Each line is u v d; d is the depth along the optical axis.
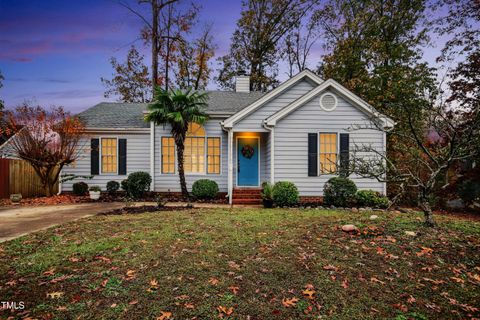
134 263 3.90
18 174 12.68
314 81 11.15
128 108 14.69
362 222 6.05
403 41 17.00
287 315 2.79
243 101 13.71
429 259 4.08
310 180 10.25
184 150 12.23
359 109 10.34
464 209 10.84
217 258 4.10
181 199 11.09
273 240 4.95
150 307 2.85
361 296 3.17
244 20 22.44
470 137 5.27
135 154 12.62
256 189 11.22
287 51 23.91
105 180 12.48
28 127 11.23
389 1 17.12
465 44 11.44
